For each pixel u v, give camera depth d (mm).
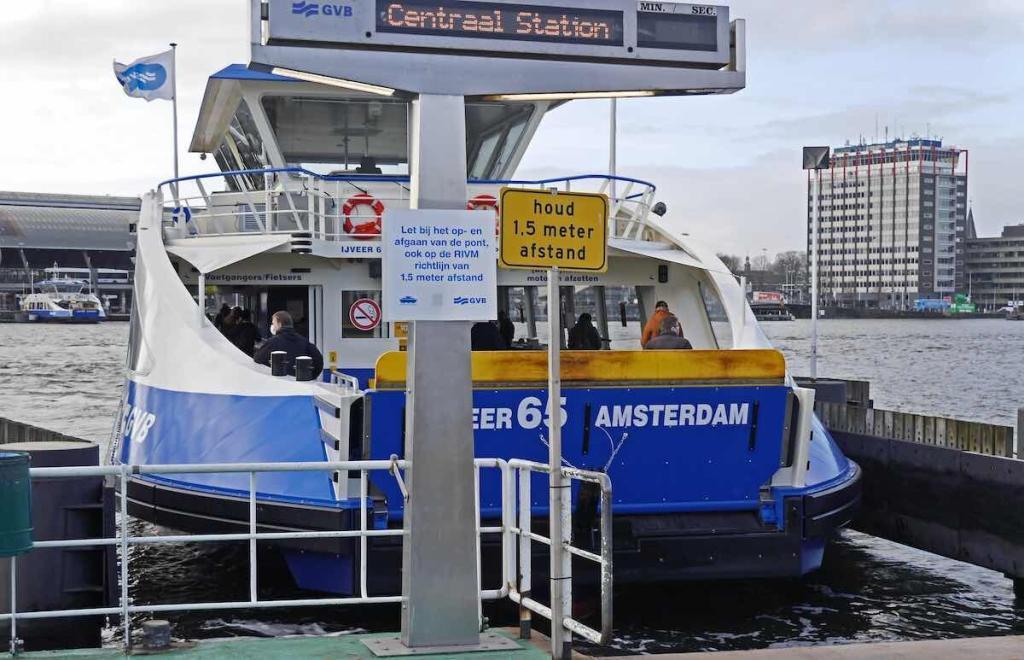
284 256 13672
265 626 11352
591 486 10609
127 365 14406
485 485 10414
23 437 19281
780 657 7922
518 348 15172
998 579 13844
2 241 144625
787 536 11008
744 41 8117
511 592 8609
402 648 7777
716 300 13438
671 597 12555
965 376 64750
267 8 7324
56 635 9094
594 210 7457
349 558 10273
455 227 7637
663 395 10531
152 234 13406
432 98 7633
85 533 9266
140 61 19938
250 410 11164
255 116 14461
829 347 107188
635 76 7941
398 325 13805
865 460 15430
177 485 11570
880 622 11953
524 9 7688
